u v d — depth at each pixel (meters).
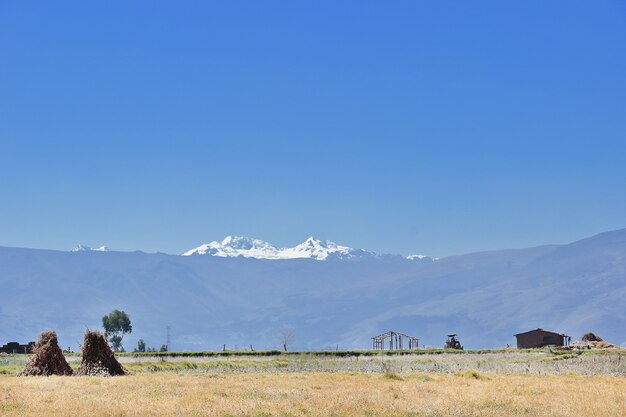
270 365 80.25
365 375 60.41
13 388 43.94
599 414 38.09
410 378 57.81
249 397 42.16
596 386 51.44
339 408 38.53
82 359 58.84
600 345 145.75
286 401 40.62
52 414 34.56
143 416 34.56
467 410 39.06
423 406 39.91
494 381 55.56
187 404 38.28
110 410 35.72
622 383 54.38
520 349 142.88
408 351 126.44
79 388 44.75
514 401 42.38
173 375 58.81
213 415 35.19
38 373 57.34
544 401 42.69
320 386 49.12
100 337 59.25
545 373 68.25
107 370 58.47
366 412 37.91
